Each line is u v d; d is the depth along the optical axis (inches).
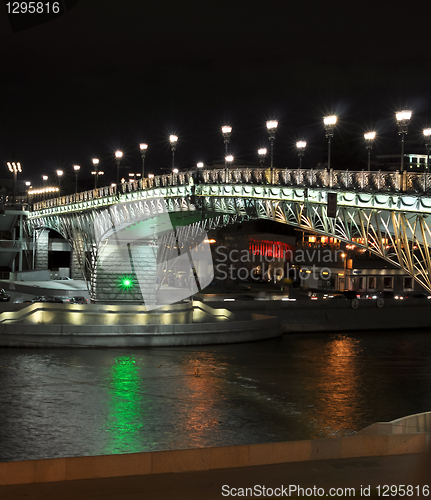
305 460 610.9
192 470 576.1
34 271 4471.0
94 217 3757.4
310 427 1146.0
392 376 1646.2
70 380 1491.1
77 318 2111.2
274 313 2492.6
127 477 557.0
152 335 2006.6
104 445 1009.5
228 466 590.6
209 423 1154.7
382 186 1907.0
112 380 1503.4
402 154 1851.6
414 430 812.0
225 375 1604.3
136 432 1085.8
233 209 2645.2
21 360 1721.2
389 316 2647.6
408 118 1824.6
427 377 1638.8
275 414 1234.6
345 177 2026.3
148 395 1364.4
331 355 1951.3
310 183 2167.8
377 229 2121.1
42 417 1168.8
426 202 1776.6
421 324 2684.5
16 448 983.6
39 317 2114.9
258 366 1738.4
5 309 2265.0
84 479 550.3
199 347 2032.5
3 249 5177.2
